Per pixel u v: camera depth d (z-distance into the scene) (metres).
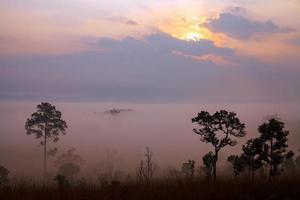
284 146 38.25
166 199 27.39
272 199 29.45
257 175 45.72
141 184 30.62
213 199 28.27
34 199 25.30
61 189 27.34
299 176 40.62
